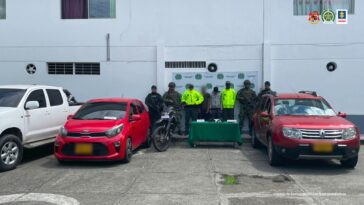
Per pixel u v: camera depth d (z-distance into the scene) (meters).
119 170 8.41
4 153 8.30
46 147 11.49
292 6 13.70
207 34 13.94
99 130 8.73
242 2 13.81
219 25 13.91
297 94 10.51
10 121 8.51
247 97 13.41
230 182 7.40
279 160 8.67
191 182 7.39
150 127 11.75
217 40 13.92
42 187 7.06
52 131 10.12
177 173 8.12
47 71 14.41
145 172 8.21
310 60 13.70
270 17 13.75
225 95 13.46
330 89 13.68
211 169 8.52
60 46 14.29
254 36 13.82
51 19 14.27
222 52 13.93
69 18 14.39
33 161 9.46
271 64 13.78
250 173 8.16
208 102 13.69
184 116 13.97
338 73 13.63
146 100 13.46
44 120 9.77
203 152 10.70
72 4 14.38
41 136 9.68
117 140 8.76
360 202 6.15
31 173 8.16
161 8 14.01
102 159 8.63
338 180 7.59
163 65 13.99
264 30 13.76
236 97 13.77
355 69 13.59
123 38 14.12
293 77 13.74
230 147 11.60
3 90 9.45
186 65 14.04
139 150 11.03
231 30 13.88
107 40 14.15
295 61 13.70
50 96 10.33
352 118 13.63
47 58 14.30
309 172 8.27
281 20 13.73
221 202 6.16
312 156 8.14
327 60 13.65
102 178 7.70
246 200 6.26
